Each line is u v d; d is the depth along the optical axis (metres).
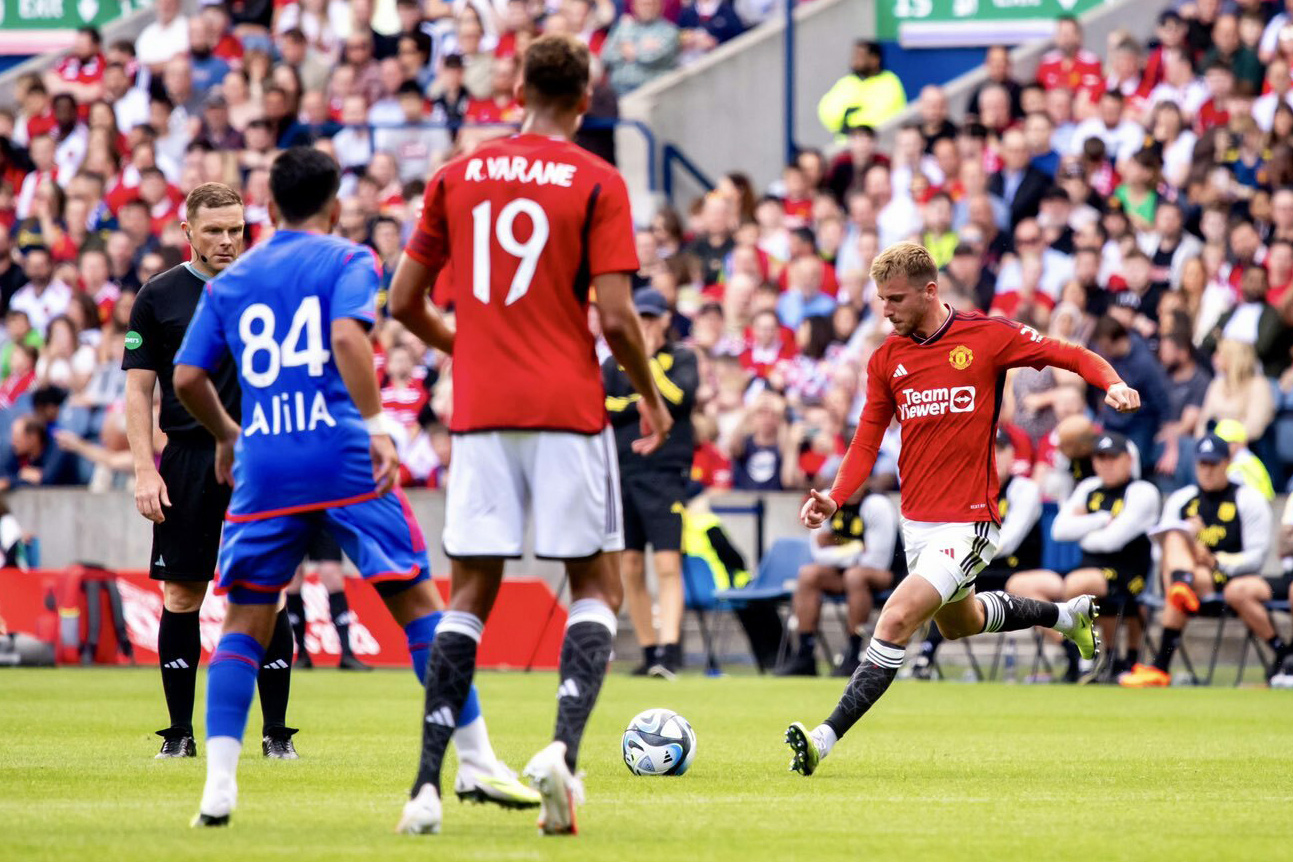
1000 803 20.73
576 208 17.36
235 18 79.12
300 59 75.56
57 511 59.19
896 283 24.59
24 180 77.31
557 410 17.20
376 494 18.56
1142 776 24.20
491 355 17.33
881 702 39.78
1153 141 61.25
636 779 23.23
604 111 71.69
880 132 71.06
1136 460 47.88
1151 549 47.62
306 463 18.39
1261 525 47.53
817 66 75.56
